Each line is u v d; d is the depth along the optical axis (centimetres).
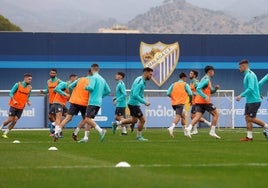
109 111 7531
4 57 8525
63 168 2853
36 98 7412
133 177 2555
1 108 7300
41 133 6325
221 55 8725
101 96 4688
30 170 2789
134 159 3297
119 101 6131
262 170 2795
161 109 7575
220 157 3409
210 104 5266
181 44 8706
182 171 2756
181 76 5519
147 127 7550
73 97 4791
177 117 5481
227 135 5900
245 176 2592
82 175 2620
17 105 5519
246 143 4591
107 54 8650
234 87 8725
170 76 8688
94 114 4684
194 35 8712
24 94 5559
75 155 3538
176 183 2389
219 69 8719
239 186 2316
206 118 7781
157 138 5331
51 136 5656
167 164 3042
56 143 4572
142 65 8681
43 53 8581
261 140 4988
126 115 7056
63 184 2397
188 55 8712
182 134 6041
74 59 8612
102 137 4697
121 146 4259
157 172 2720
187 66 8719
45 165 2992
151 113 7556
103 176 2588
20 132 6569
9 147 4134
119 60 8662
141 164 3047
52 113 5609
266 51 8750
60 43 8594
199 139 5159
